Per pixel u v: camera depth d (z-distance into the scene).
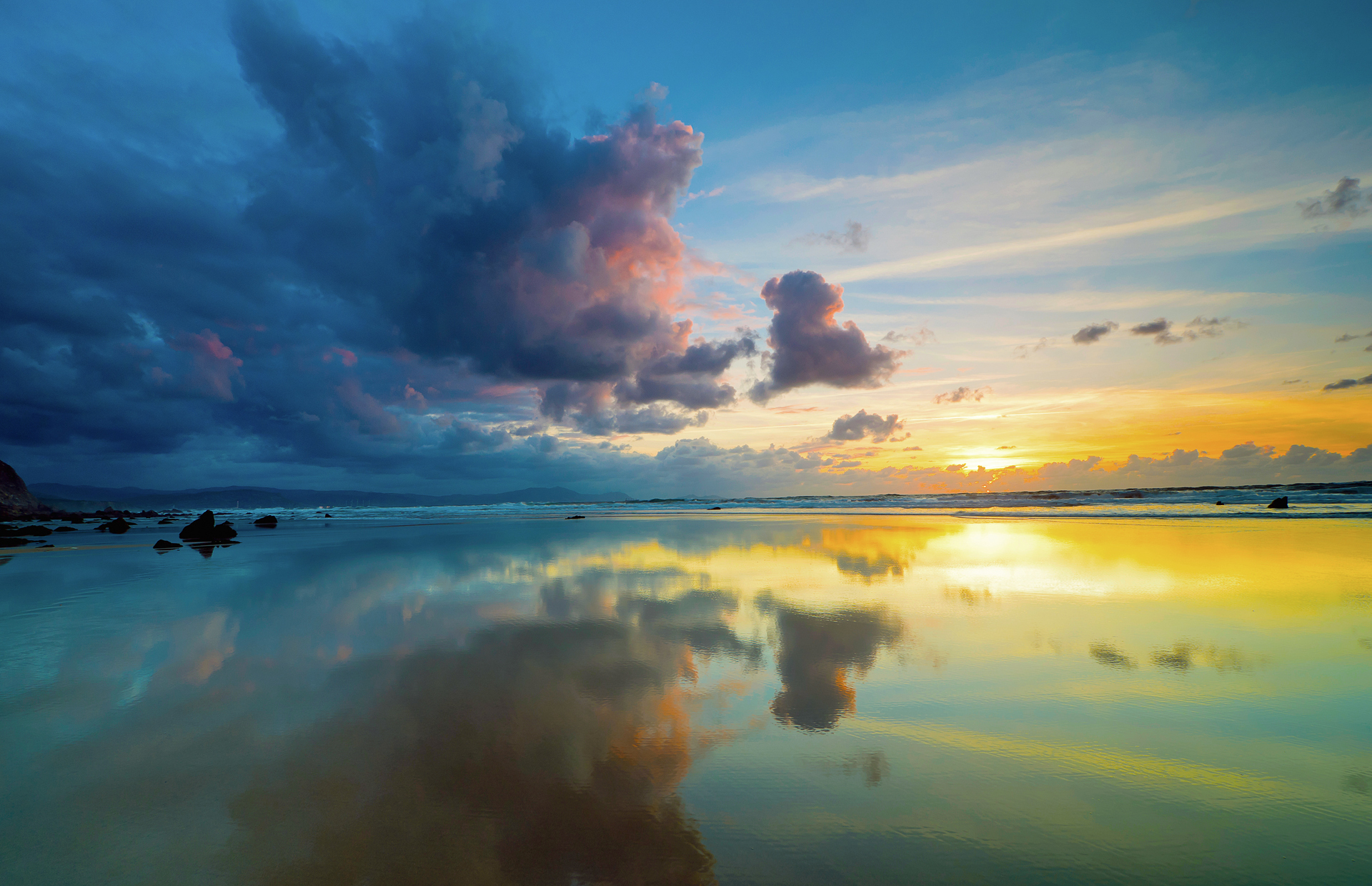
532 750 4.25
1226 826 3.28
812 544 18.48
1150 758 4.07
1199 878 2.86
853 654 6.56
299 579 12.25
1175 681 5.59
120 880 2.89
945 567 13.12
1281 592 9.82
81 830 3.28
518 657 6.57
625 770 3.96
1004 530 23.25
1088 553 15.10
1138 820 3.34
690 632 7.61
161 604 9.59
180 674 5.98
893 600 9.54
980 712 4.91
